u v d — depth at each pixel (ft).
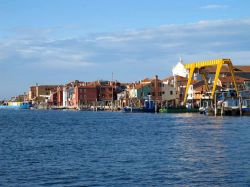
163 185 103.60
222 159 137.28
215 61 430.61
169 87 611.06
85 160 139.13
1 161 138.51
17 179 110.52
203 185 103.40
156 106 547.49
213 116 416.67
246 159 136.87
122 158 142.20
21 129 287.89
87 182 106.83
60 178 111.34
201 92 510.58
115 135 228.02
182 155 146.92
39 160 140.26
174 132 239.91
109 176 113.19
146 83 621.31
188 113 506.89
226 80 552.41
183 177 111.45
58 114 590.14
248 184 103.96
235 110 414.62
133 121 361.10
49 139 211.20
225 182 106.01
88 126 310.04
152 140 197.47
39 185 104.17
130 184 104.63
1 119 444.14
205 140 192.03
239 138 198.29
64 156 148.87
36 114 609.83
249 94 437.17
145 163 131.75
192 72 477.77
